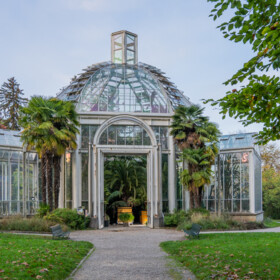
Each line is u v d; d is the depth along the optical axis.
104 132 30.22
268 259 12.51
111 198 34.34
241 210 33.56
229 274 10.57
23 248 14.68
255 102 7.95
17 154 31.89
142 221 33.28
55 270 11.20
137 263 13.35
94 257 14.74
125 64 35.41
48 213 25.94
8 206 30.55
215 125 29.25
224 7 7.60
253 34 7.49
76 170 30.58
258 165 37.50
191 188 27.89
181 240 19.72
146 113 32.00
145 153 30.14
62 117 26.72
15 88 54.72
